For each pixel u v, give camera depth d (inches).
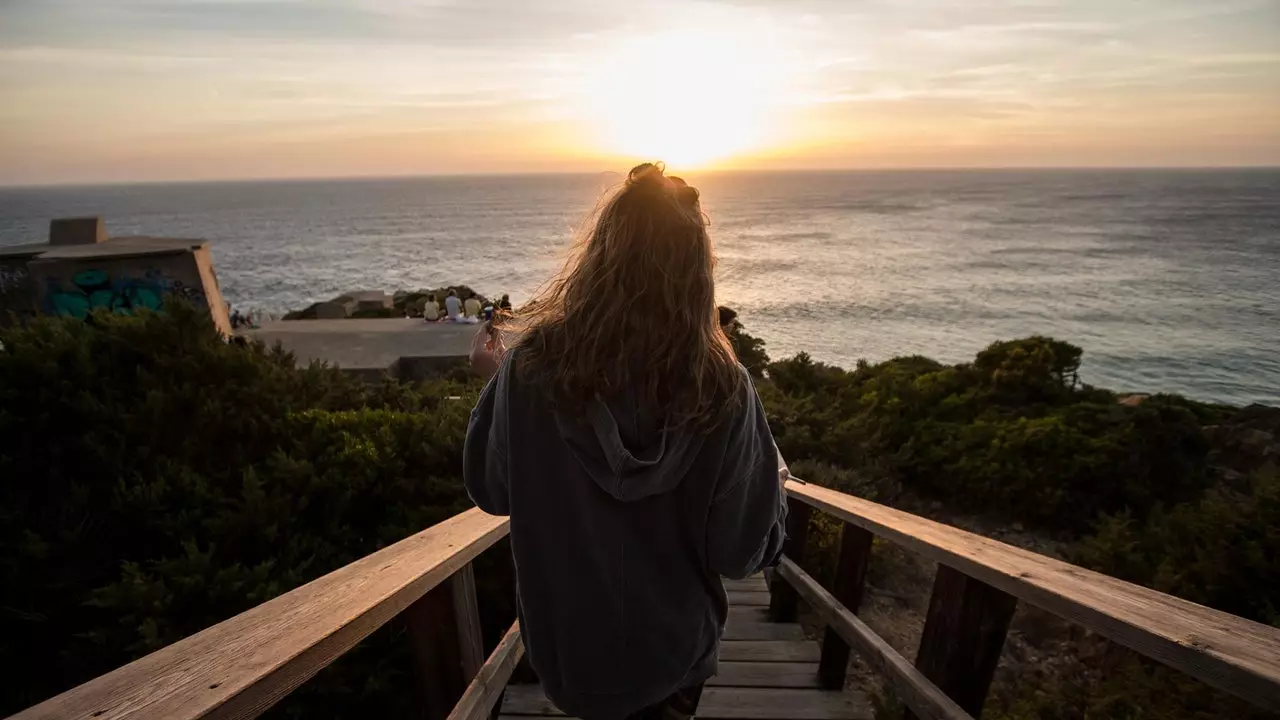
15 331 202.7
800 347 1456.7
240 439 209.2
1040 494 332.2
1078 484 336.5
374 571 67.2
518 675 128.6
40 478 176.6
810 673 135.0
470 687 82.1
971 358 1354.6
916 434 413.7
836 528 257.9
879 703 154.8
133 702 37.5
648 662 52.5
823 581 245.0
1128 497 327.6
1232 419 420.2
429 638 80.4
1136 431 345.4
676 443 46.8
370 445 205.0
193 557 156.7
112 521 170.6
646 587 51.3
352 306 1068.5
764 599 184.7
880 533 104.1
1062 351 486.9
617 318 45.0
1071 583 62.2
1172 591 191.5
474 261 3961.6
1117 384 1208.2
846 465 355.6
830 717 118.9
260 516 173.8
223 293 2773.1
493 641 181.2
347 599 57.7
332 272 3570.4
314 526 186.7
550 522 50.3
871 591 255.3
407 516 191.0
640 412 46.6
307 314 1057.5
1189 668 45.6
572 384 45.6
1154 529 232.7
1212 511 211.0
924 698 81.9
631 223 46.1
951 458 373.7
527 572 52.0
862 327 1700.3
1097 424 371.6
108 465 179.3
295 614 53.1
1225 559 184.7
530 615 52.9
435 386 357.7
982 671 79.7
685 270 46.3
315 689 147.1
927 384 483.5
